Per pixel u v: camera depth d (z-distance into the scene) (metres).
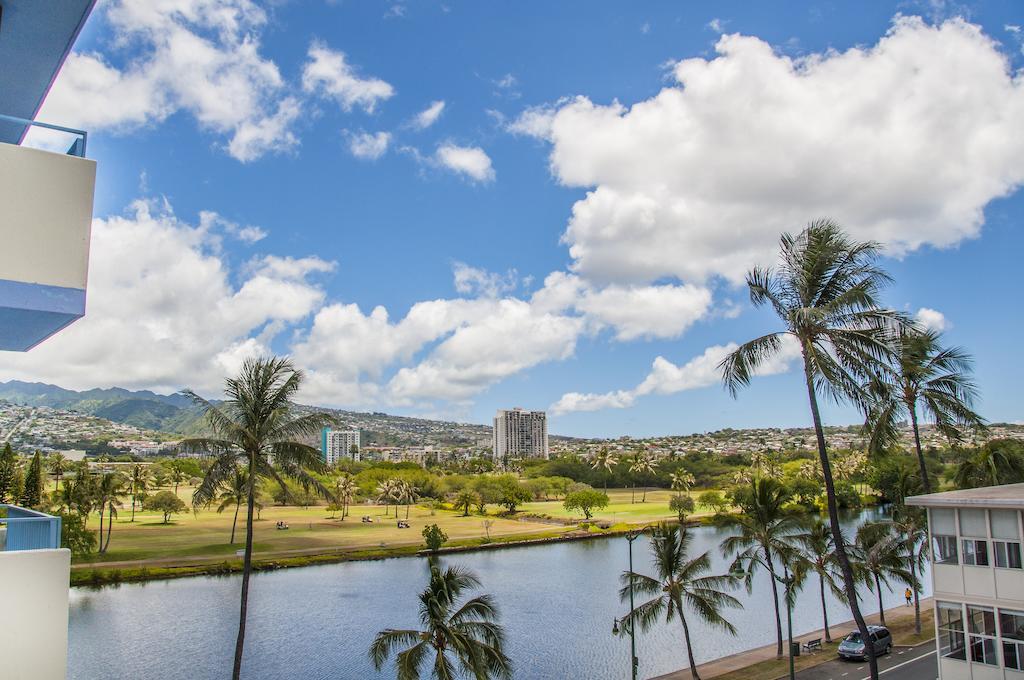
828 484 27.36
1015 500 23.89
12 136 12.20
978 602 24.97
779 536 51.66
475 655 31.61
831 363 26.36
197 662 52.00
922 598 72.56
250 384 31.80
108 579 84.56
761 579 84.75
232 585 83.62
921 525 50.59
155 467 194.62
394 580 87.50
